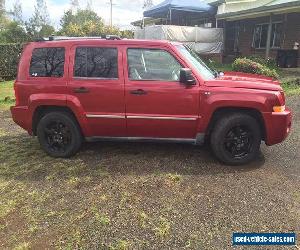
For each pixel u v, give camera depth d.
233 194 4.73
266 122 5.40
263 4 20.84
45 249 3.78
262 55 20.92
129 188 4.95
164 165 5.67
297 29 18.12
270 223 4.09
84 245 3.80
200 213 4.30
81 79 5.75
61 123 6.01
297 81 13.09
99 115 5.73
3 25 42.31
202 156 6.02
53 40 5.99
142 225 4.09
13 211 4.54
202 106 5.44
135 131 5.77
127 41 5.70
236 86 5.42
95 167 5.69
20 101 6.02
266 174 5.33
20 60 6.07
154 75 5.60
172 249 3.69
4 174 5.61
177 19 29.50
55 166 5.79
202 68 5.84
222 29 23.02
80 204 4.60
